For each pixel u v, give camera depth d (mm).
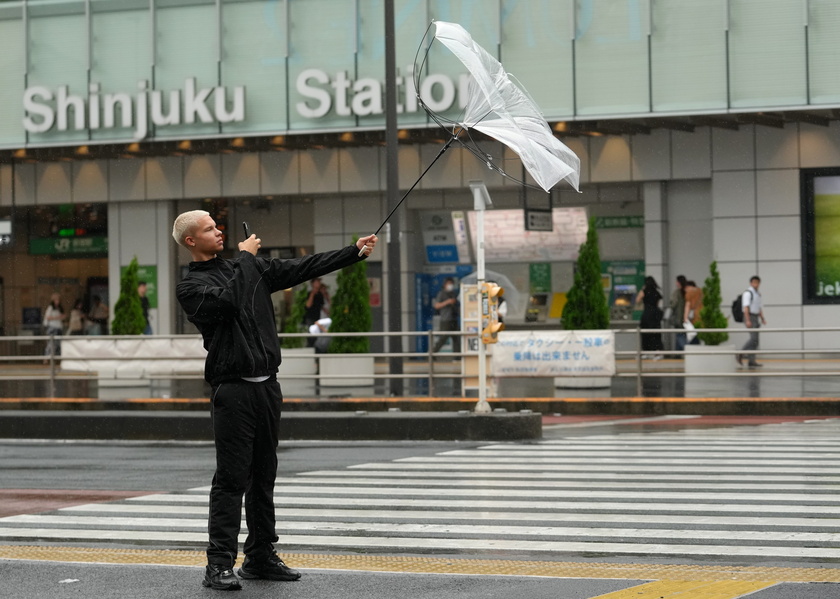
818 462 20438
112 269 53469
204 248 11336
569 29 44312
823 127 46219
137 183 52906
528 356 33406
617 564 12164
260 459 11188
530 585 11062
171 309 52938
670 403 31438
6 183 54312
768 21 42688
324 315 48844
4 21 49875
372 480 19203
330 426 26250
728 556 12469
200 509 16609
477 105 12000
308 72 46531
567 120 44406
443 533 14180
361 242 11250
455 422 25562
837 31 42156
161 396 37062
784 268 46812
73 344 36594
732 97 43000
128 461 23203
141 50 48531
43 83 49531
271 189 51531
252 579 11391
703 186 48344
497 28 44906
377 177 50406
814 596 10422
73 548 13703
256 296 10992
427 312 53438
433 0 45562
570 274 51938
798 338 46688
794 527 14109
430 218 52875
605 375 32750
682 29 43375
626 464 20594
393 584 11172
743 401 30859
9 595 10945
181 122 47844
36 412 28516
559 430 27875
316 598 10562
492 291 26281
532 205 49219
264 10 47375
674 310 46281
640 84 43750
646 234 48656
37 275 59562
